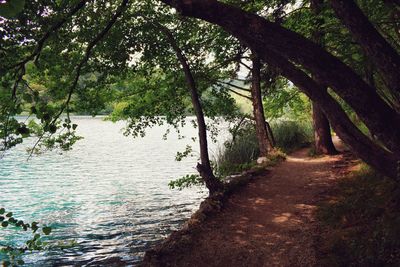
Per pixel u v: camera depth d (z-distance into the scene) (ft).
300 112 87.92
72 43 30.50
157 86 50.65
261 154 58.29
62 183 61.05
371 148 14.73
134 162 86.28
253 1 34.22
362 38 12.76
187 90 50.06
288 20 36.01
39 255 30.14
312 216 28.63
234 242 25.14
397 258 17.37
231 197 35.29
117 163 84.48
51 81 31.89
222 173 49.90
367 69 28.43
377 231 20.51
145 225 38.42
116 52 36.01
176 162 86.53
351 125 15.10
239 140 67.46
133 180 64.03
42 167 77.56
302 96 85.20
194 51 45.98
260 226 27.73
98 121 272.31
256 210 31.50
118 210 44.50
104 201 49.06
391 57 12.44
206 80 52.95
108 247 31.96
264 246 24.12
